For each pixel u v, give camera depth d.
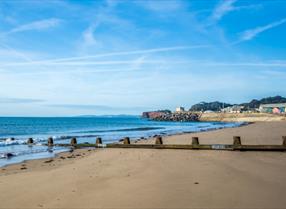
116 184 8.15
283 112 139.25
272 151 15.28
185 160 12.58
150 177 8.95
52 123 100.94
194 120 168.25
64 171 10.75
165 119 174.25
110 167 11.30
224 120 153.12
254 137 23.25
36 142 26.52
